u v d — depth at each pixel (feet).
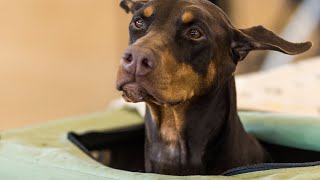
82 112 13.50
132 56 4.25
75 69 13.34
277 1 15.03
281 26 14.64
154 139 5.37
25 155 5.14
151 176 4.05
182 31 4.68
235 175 4.14
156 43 4.43
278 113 6.49
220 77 5.01
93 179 4.31
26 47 12.41
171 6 4.79
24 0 12.27
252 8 15.35
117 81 4.39
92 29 13.53
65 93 13.20
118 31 13.91
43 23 12.66
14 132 6.10
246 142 5.42
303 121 5.84
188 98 4.80
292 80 8.81
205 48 4.76
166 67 4.41
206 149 5.18
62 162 4.76
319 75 8.96
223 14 5.13
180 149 5.25
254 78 9.01
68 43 13.16
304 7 13.58
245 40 5.07
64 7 13.01
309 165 4.36
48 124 6.49
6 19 12.02
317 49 13.23
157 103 4.64
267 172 4.13
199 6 4.85
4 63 12.07
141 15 4.86
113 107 7.98
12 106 12.28
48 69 12.84
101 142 6.27
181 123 5.13
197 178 3.98
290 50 4.93
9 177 5.02
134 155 6.61
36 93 12.66
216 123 5.13
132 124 6.57
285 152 5.95
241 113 6.40
